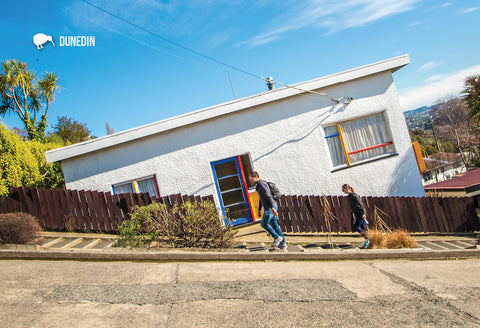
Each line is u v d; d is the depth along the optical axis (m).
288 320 4.06
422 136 81.62
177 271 5.68
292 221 9.85
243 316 4.13
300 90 10.85
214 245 7.57
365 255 6.99
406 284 5.45
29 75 20.20
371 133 11.37
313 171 11.05
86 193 9.37
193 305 4.38
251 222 10.95
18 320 3.89
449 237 10.10
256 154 10.99
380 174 11.13
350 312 4.32
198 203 8.51
